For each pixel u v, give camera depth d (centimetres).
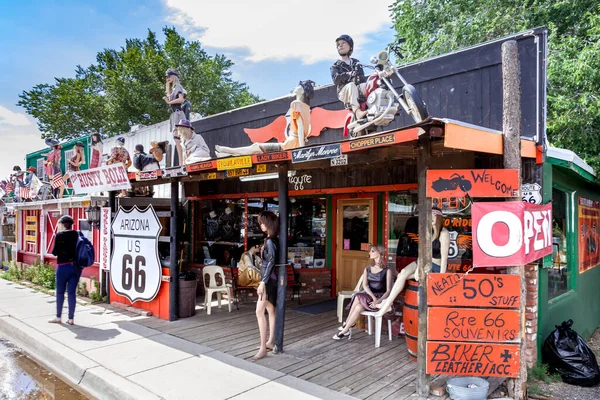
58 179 1159
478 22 1075
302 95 622
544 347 464
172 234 670
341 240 816
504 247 370
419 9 1374
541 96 474
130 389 406
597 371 439
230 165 513
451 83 573
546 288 480
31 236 1201
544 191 463
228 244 901
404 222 687
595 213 746
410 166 654
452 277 377
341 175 742
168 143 991
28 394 441
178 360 484
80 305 780
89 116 2352
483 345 374
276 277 515
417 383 393
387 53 463
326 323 651
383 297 548
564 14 1014
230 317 690
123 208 752
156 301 695
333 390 402
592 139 812
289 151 445
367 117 508
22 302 820
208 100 2470
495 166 500
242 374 441
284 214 517
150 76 2206
